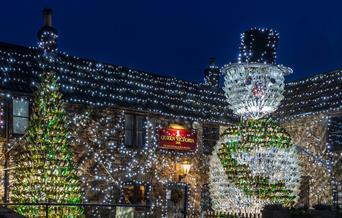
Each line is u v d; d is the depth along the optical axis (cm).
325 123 2075
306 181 2116
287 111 2259
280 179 1420
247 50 1477
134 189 2014
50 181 1419
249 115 1472
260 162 1414
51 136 1452
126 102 1995
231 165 1448
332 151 2028
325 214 1330
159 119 2102
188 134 2178
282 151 1435
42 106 1477
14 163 1672
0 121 1667
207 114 2253
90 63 2127
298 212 1327
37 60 1936
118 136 1969
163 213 2052
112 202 1902
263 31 1480
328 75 2362
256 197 1413
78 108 1861
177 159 2138
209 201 2203
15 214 687
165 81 2347
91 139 1884
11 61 1830
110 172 1919
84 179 1838
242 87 1432
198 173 2192
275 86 1438
